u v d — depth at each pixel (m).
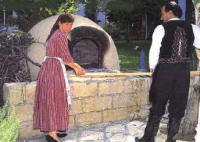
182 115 3.93
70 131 4.71
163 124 4.99
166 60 3.73
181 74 3.75
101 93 4.99
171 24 3.75
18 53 5.21
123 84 5.19
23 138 4.36
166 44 3.71
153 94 3.90
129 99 5.27
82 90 4.81
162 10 3.91
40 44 5.51
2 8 7.58
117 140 4.39
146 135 4.05
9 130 2.92
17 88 4.25
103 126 4.97
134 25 27.44
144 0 19.69
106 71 5.55
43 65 3.99
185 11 7.37
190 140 4.34
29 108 4.36
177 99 3.84
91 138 4.46
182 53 3.73
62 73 3.91
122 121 5.19
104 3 10.09
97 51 5.91
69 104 3.97
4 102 4.36
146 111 5.32
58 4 7.91
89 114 4.92
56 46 3.91
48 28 5.71
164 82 3.74
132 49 18.41
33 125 4.05
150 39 25.72
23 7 7.34
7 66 4.95
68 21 4.01
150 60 3.76
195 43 3.88
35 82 4.48
